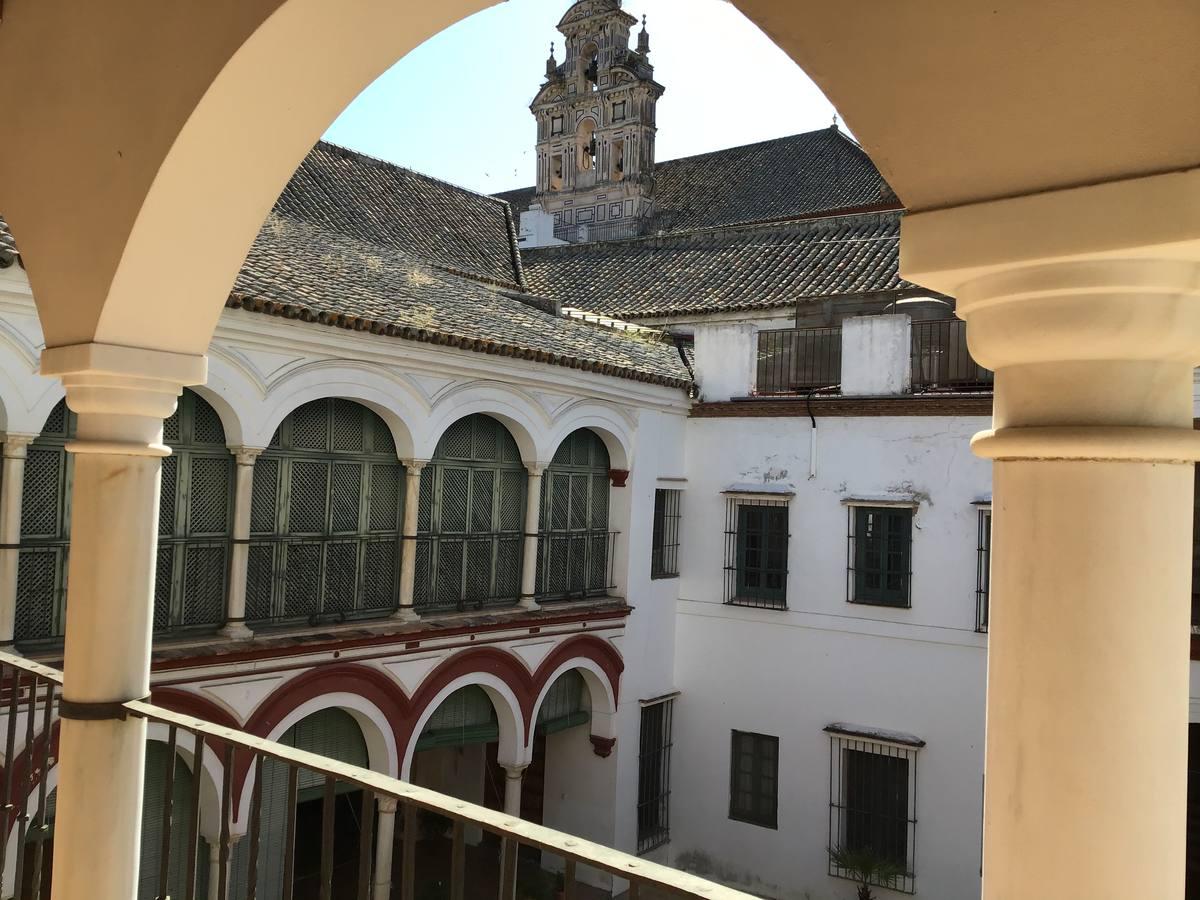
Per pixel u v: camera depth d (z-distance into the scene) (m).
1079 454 1.70
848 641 13.80
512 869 2.35
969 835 12.72
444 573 11.93
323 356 10.23
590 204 29.12
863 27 1.78
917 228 1.78
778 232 20.50
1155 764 1.67
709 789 14.76
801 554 14.25
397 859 14.66
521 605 12.82
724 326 15.16
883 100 1.78
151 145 3.23
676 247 21.67
